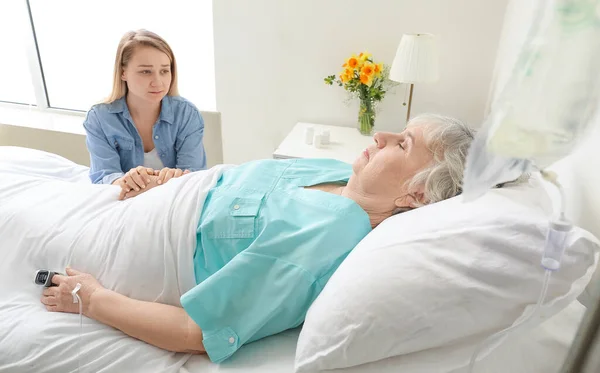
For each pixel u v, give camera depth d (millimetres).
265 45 2361
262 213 1030
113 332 925
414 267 744
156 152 1811
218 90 2551
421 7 2090
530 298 678
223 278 897
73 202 1205
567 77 448
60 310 965
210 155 2244
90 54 2688
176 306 1014
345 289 782
